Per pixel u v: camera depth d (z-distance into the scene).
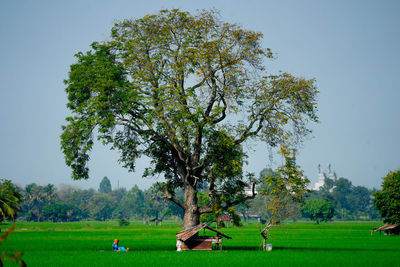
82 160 57.88
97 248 64.81
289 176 59.06
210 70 56.91
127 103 55.19
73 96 57.59
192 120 54.00
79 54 60.06
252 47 57.12
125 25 59.91
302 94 57.47
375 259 46.75
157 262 43.06
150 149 63.69
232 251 57.78
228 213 61.94
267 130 59.09
